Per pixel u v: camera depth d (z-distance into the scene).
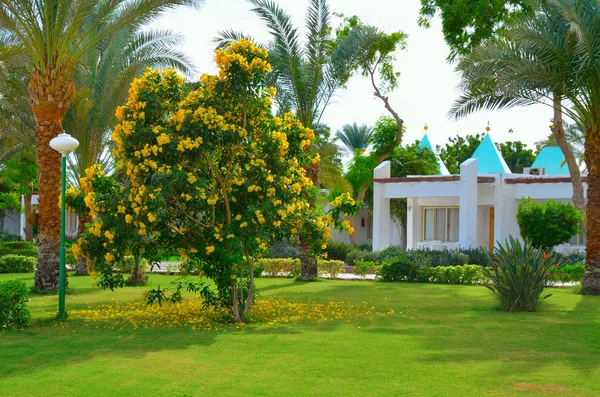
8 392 6.54
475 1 24.72
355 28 21.33
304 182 12.68
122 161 11.69
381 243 29.17
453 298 16.19
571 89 17.16
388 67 33.25
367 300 15.71
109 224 11.30
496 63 17.33
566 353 8.72
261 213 11.47
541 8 17.25
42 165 16.70
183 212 11.50
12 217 54.66
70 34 15.87
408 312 13.31
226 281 11.77
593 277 17.31
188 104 11.78
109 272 11.46
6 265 25.38
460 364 7.96
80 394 6.47
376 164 38.53
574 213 23.34
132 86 11.73
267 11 20.62
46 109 16.22
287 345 9.25
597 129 17.34
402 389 6.69
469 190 26.52
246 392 6.56
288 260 23.95
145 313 12.86
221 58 11.70
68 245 33.69
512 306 13.51
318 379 7.14
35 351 8.77
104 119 21.27
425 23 26.86
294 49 21.02
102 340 9.70
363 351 8.80
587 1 16.11
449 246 29.47
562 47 16.39
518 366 7.84
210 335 10.16
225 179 11.88
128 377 7.21
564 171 37.97
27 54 19.14
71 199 12.50
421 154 40.53
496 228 27.62
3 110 23.91
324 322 11.75
